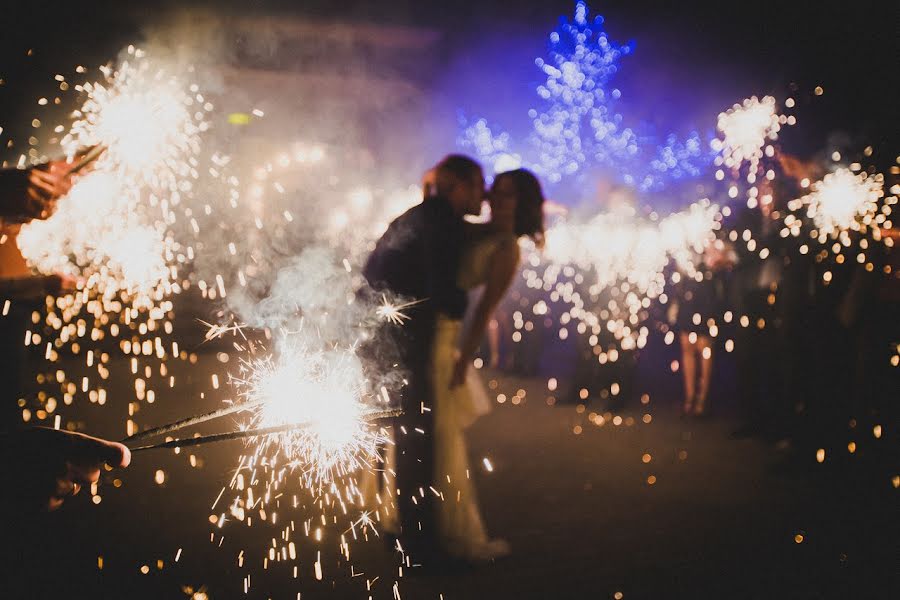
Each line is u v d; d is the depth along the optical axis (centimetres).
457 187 426
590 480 539
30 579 363
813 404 587
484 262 407
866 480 526
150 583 367
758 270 675
